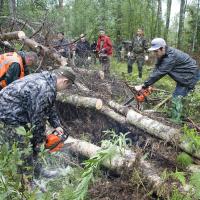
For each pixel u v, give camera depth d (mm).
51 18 10695
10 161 2863
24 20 9289
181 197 3502
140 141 4918
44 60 6805
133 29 18500
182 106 5488
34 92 3570
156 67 5785
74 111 6043
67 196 3297
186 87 5859
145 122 4855
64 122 5832
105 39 10227
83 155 4668
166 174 3906
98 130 5531
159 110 5922
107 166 4172
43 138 3834
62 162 4395
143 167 4031
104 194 3770
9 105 3617
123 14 18391
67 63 6777
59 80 3678
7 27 8906
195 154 4227
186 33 19094
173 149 4457
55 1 12719
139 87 5602
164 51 5578
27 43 6844
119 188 3836
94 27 14328
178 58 5633
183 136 4332
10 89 3645
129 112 5102
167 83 9273
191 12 18781
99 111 5586
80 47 10195
